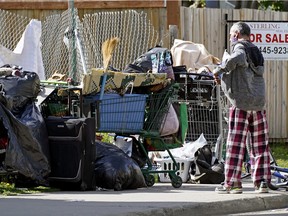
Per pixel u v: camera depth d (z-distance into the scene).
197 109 36.66
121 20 44.06
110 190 30.47
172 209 24.98
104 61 31.80
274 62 48.16
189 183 34.81
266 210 28.17
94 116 31.03
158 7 44.78
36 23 39.34
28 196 27.89
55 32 43.06
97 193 29.27
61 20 42.84
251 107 28.94
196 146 35.22
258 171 29.73
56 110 31.81
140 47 44.16
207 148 35.44
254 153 29.84
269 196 28.75
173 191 30.50
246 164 35.78
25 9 45.28
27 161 29.22
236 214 26.88
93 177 30.28
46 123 30.27
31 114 29.69
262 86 29.17
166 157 35.50
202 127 36.75
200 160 34.72
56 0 45.16
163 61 33.56
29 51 38.69
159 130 32.81
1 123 29.36
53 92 31.70
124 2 44.94
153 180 32.84
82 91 30.86
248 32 29.20
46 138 29.94
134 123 31.94
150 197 27.86
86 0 45.16
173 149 35.47
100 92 31.08
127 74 31.67
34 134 29.36
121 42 44.06
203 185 33.81
